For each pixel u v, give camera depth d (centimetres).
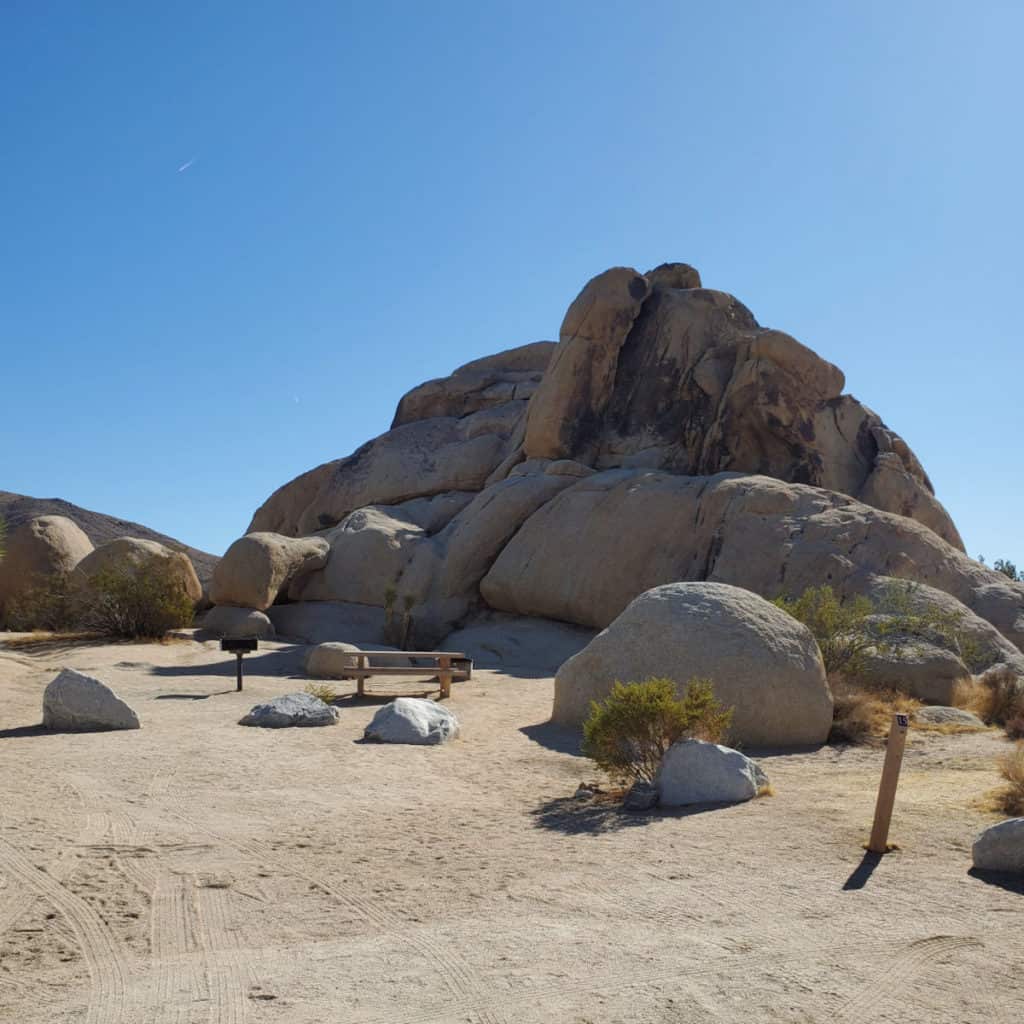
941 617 1612
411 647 2389
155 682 1709
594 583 2269
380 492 3022
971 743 1141
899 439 2698
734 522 2153
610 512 2325
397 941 517
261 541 2455
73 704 1209
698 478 2333
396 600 2519
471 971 473
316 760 1049
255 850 707
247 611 2414
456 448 3030
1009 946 502
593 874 648
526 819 818
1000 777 909
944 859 664
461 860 686
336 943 515
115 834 736
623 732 948
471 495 2908
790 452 2514
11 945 509
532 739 1209
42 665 1900
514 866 670
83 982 461
